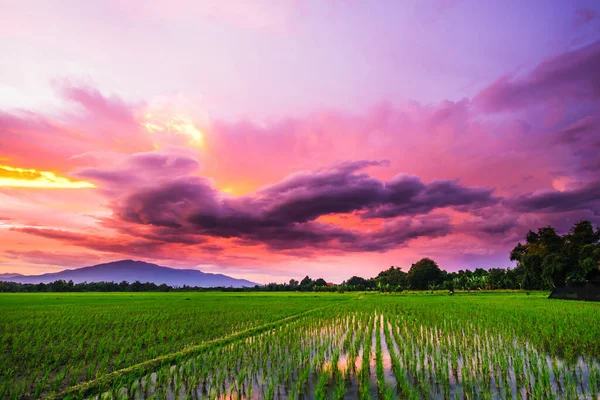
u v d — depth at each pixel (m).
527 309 33.72
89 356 14.96
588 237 58.59
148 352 15.32
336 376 11.80
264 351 15.30
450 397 9.73
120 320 27.14
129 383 10.62
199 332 21.58
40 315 31.77
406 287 149.25
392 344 16.98
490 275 125.38
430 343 16.81
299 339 18.30
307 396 9.91
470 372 11.97
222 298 74.62
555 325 21.73
